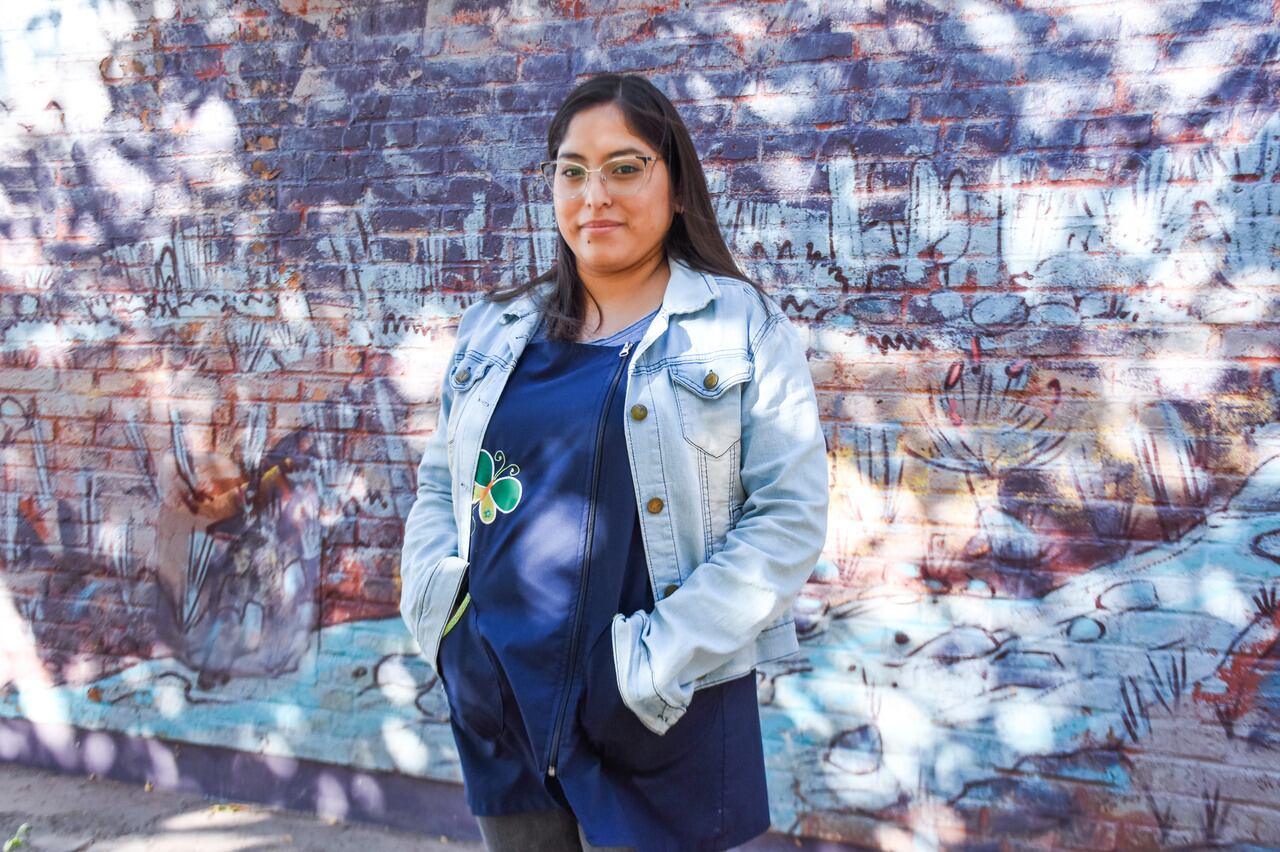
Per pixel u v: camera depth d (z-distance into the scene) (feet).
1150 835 8.31
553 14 9.51
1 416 11.33
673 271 5.54
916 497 8.79
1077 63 8.23
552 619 5.01
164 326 10.82
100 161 10.94
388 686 10.19
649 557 5.04
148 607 10.96
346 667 10.32
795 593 5.00
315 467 10.39
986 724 8.68
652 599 5.07
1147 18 8.07
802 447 5.12
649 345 5.24
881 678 8.91
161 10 10.66
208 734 10.79
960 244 8.57
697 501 5.08
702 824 5.08
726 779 5.15
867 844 8.98
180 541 10.84
